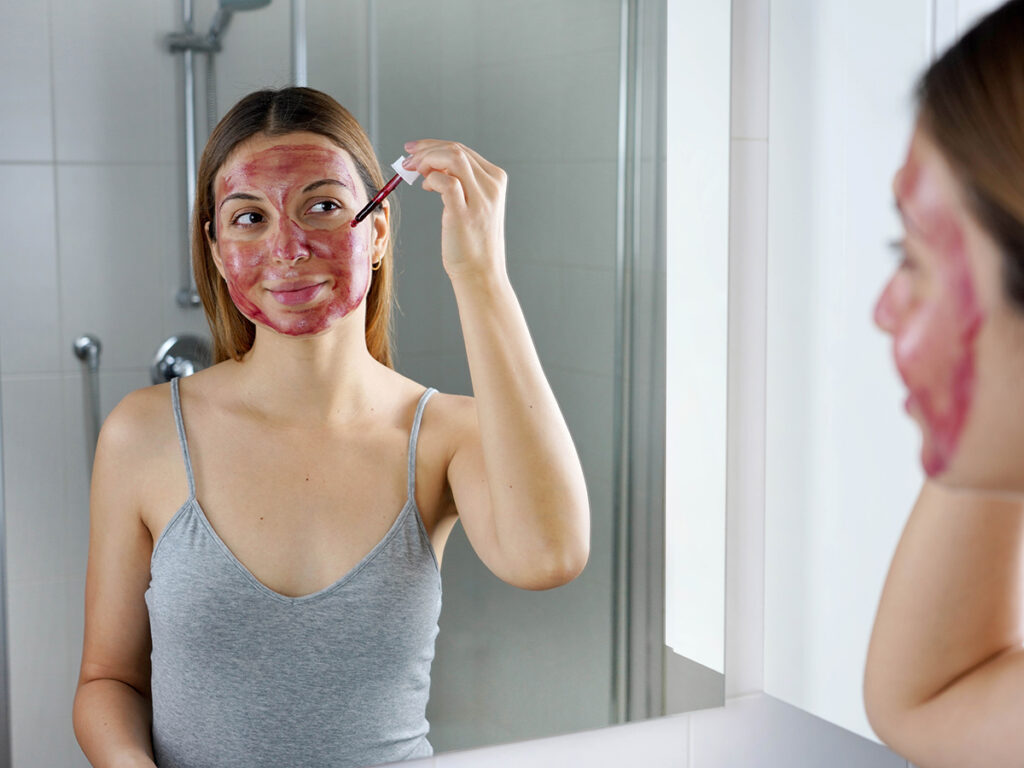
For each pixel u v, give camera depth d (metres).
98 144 0.83
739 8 1.12
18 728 0.84
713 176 1.10
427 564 0.95
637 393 1.07
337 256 0.90
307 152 0.88
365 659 0.93
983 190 0.41
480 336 0.93
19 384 0.82
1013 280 0.41
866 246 1.04
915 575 0.69
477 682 0.99
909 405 0.46
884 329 0.47
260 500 0.88
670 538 1.10
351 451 0.91
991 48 0.42
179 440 0.86
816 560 1.13
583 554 0.97
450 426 0.95
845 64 1.06
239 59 0.86
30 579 0.84
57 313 0.83
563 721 1.04
